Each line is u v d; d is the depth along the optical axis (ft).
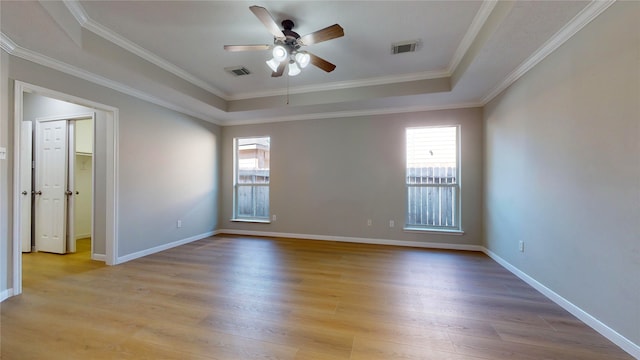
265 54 10.68
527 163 9.50
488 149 13.12
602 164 6.30
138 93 12.46
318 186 16.84
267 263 11.84
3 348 5.72
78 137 16.55
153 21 8.44
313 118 16.92
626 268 5.72
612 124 6.03
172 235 14.71
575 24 6.92
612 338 6.01
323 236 16.70
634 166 5.54
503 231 11.43
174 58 10.98
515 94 10.32
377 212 15.75
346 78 13.01
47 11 6.64
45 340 6.02
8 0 6.13
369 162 15.90
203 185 17.08
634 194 5.55
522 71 9.68
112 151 11.49
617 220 5.92
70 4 7.50
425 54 10.59
